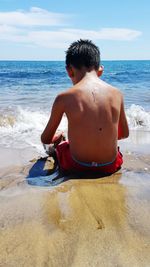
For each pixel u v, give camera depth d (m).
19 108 7.04
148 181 2.46
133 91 11.77
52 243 1.52
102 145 2.52
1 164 3.12
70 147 2.62
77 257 1.41
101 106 2.49
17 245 1.51
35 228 1.67
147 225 1.69
